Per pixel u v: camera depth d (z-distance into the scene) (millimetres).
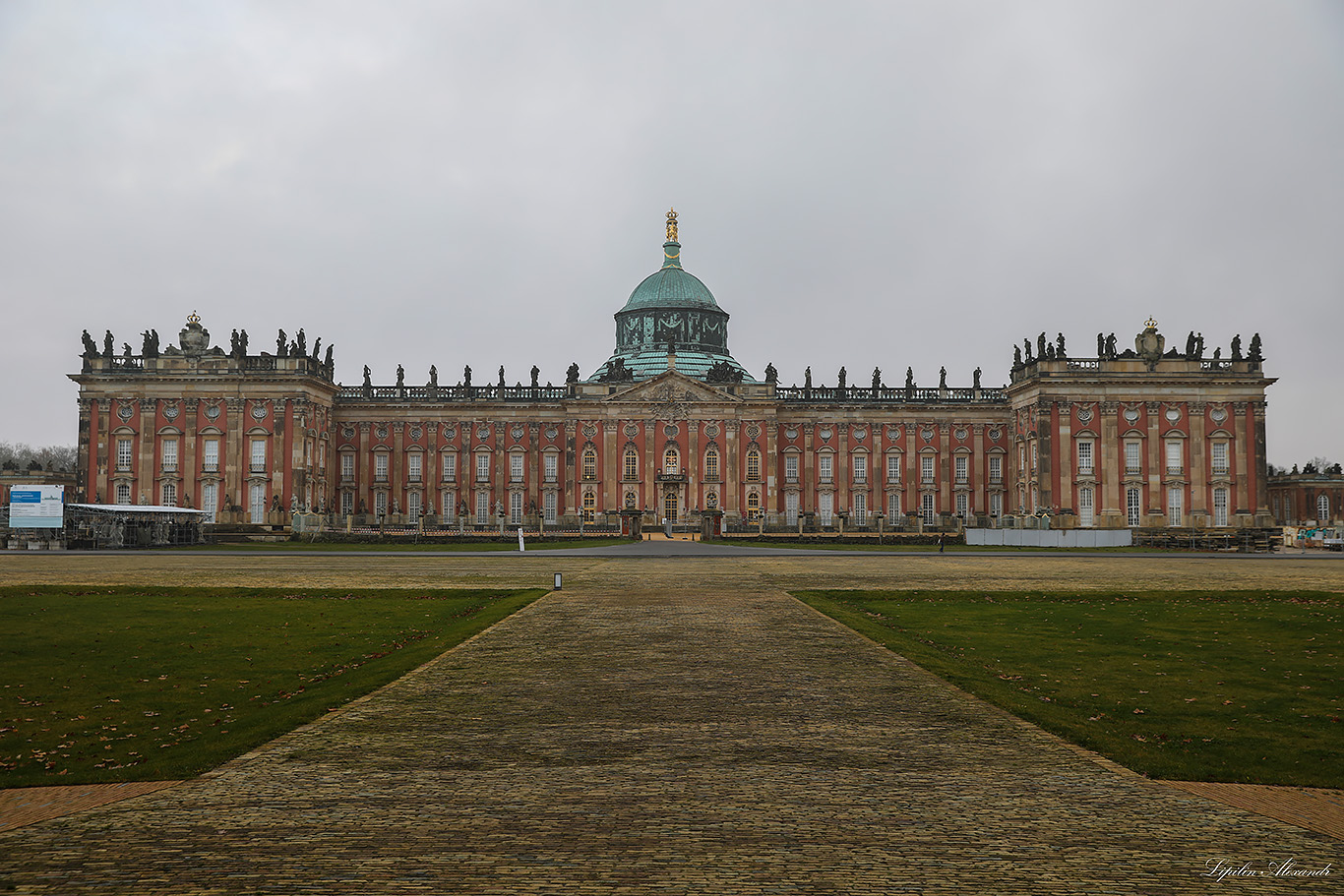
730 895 12477
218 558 79125
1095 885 12906
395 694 24344
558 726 21188
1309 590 51281
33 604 44531
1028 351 136375
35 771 19047
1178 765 18438
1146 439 129000
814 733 20594
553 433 144875
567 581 54812
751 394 143375
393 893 12570
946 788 16984
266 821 15344
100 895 12609
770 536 117062
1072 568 68312
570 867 13391
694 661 28719
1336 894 12711
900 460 145625
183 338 129375
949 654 31109
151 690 26500
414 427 144625
